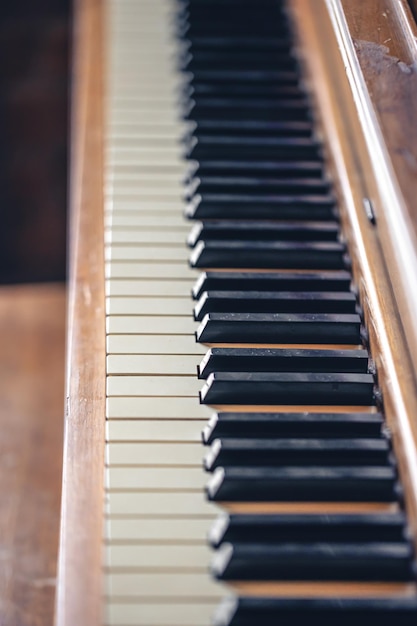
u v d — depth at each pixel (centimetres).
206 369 79
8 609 92
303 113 103
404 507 71
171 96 106
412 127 78
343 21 83
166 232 91
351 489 72
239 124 101
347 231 89
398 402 74
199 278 86
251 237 90
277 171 96
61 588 67
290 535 69
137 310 84
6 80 160
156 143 100
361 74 81
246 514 70
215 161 97
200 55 109
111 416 76
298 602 66
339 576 68
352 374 78
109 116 103
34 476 106
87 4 118
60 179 163
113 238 90
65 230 163
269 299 83
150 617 66
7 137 162
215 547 69
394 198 75
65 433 75
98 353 80
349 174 90
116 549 69
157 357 80
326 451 73
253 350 79
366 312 81
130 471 73
